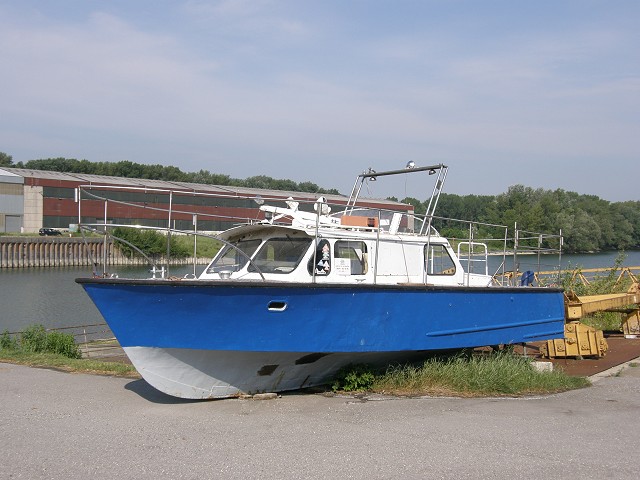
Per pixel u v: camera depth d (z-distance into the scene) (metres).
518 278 13.72
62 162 102.56
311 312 8.58
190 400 8.91
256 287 8.08
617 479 5.77
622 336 16.78
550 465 6.11
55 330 18.45
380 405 8.61
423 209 13.88
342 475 5.80
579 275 21.22
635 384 10.58
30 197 53.09
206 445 6.71
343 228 10.16
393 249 10.27
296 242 9.41
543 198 73.94
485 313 10.84
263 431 7.25
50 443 6.82
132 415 8.12
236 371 8.83
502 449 6.59
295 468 5.98
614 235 77.56
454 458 6.28
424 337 9.77
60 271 48.03
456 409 8.41
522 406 8.71
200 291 7.89
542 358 13.41
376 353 9.64
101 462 6.18
